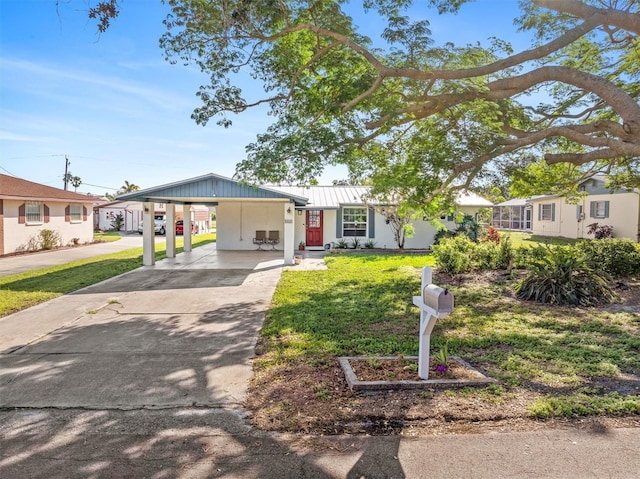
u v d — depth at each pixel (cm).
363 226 1872
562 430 310
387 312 709
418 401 357
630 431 307
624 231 1831
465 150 779
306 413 342
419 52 659
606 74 884
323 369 444
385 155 977
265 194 1311
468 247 1152
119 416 347
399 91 750
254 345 541
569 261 820
